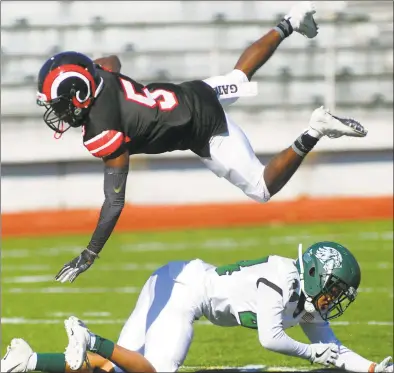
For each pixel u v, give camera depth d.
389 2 63.53
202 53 61.50
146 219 52.28
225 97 19.42
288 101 61.38
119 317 29.98
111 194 17.64
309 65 61.75
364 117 57.91
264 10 63.12
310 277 17.02
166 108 18.08
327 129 18.33
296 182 58.00
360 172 58.16
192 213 52.56
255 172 18.97
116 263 41.38
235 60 61.44
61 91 17.28
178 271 17.92
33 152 56.75
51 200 57.91
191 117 18.30
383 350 24.23
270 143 57.25
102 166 58.16
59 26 61.56
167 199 57.97
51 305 32.22
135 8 62.22
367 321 28.20
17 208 57.62
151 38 61.97
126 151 17.81
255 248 43.88
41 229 51.88
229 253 42.59
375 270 37.66
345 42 62.22
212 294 17.53
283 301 16.97
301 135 18.59
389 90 61.97
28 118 59.19
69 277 17.59
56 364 17.17
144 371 16.94
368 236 46.97
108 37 61.81
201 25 62.22
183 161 58.00
